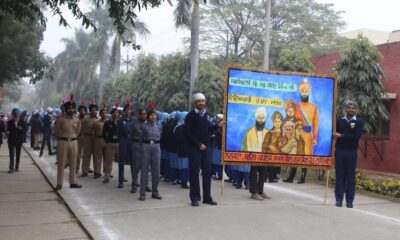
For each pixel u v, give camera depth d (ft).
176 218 24.49
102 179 39.27
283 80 30.40
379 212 27.81
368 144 53.57
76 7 30.40
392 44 51.13
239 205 28.35
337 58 57.21
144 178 29.73
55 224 23.27
